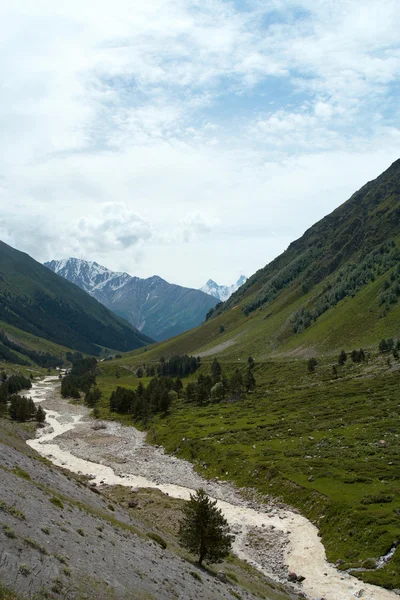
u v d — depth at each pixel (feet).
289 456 255.09
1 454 141.79
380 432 274.57
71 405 565.53
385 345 565.53
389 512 163.22
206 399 508.12
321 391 437.17
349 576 136.05
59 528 90.22
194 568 118.93
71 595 65.46
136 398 483.10
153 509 194.49
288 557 153.38
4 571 61.36
